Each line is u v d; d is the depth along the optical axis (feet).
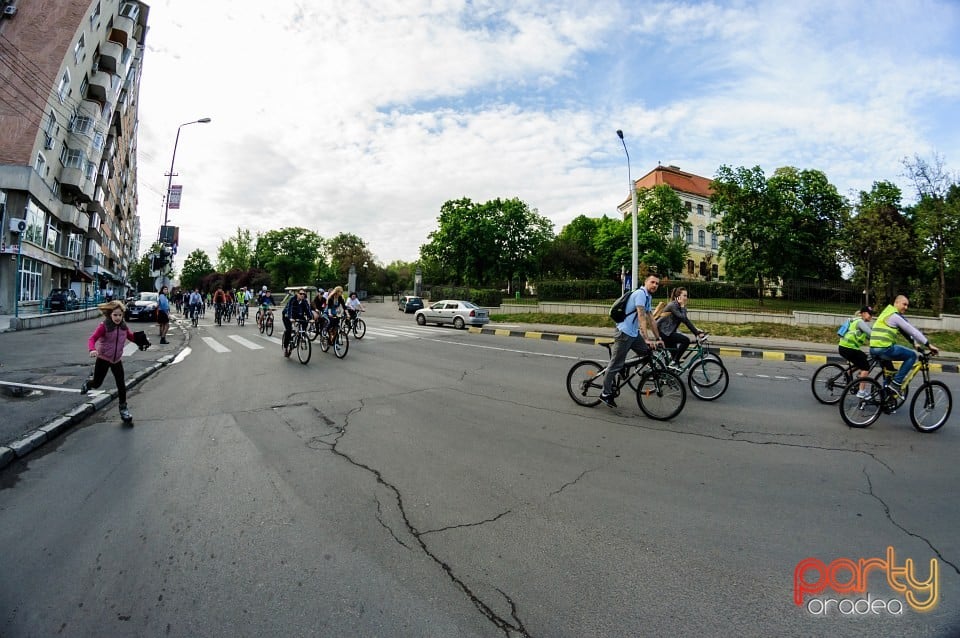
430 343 48.62
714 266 194.70
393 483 13.05
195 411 20.77
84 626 7.45
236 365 33.58
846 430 18.94
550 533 10.43
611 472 14.02
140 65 158.81
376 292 213.66
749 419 20.36
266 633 7.30
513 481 13.26
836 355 43.01
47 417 18.26
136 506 11.60
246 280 207.51
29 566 9.05
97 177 121.60
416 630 7.38
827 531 10.64
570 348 46.16
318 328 40.27
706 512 11.49
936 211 61.21
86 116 100.89
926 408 19.33
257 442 16.51
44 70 85.76
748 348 48.11
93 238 134.00
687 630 7.46
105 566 9.05
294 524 10.72
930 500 12.37
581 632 7.38
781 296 71.92
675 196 153.38
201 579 8.66
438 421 19.31
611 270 150.61
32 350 35.86
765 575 8.96
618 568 9.11
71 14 89.35
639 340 20.40
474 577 8.79
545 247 176.45
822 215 85.10
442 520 10.97
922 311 66.80
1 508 11.49
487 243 156.15
